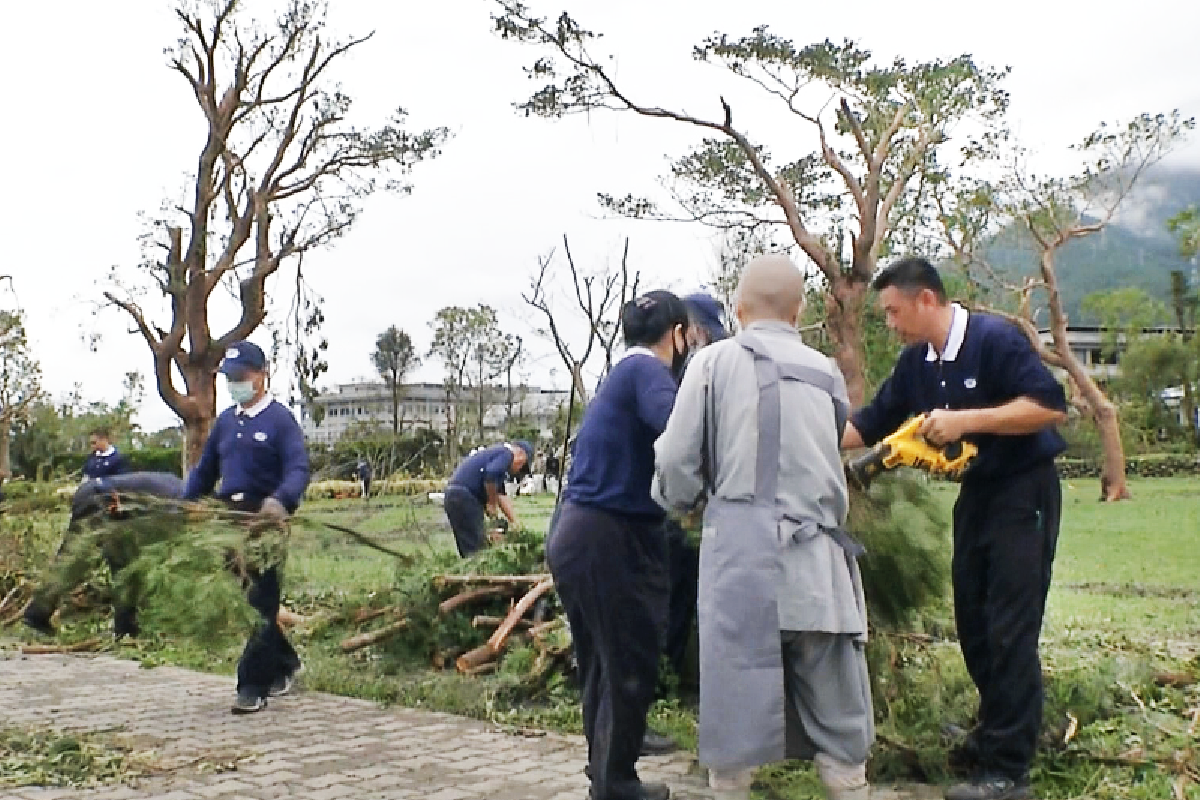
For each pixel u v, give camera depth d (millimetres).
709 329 5203
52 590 8164
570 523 4117
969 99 26375
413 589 7102
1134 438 48312
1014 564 4137
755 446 3508
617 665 4070
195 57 29531
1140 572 12039
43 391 24094
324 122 31016
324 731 5691
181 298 29719
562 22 24531
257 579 6188
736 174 27203
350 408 49906
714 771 3551
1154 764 4527
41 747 5352
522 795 4531
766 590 3420
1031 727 4141
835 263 24484
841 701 3518
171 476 8070
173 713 6164
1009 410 4047
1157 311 58594
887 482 5160
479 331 50688
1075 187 31406
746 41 25297
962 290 30422
